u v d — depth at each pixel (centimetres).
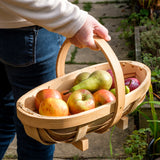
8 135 166
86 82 133
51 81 136
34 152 155
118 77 110
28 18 107
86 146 120
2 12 123
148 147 194
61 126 105
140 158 192
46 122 105
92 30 115
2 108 159
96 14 432
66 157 205
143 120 218
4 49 135
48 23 108
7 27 128
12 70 143
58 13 107
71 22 110
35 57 137
